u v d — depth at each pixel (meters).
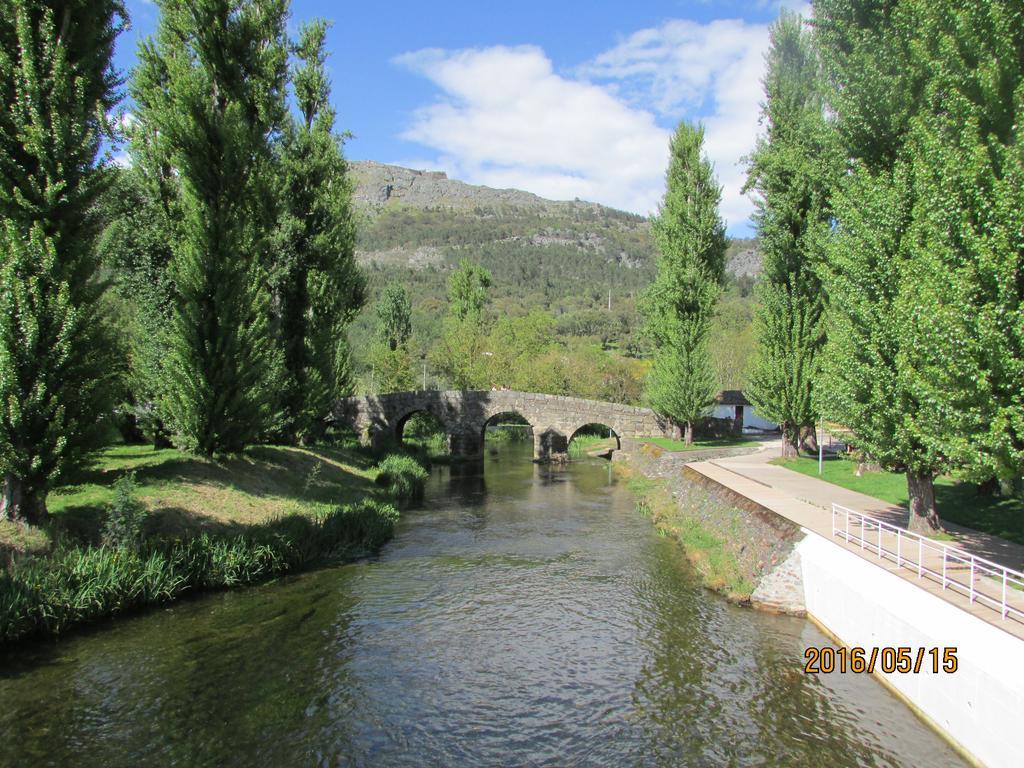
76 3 18.41
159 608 18.36
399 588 20.55
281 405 37.81
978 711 10.10
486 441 78.38
